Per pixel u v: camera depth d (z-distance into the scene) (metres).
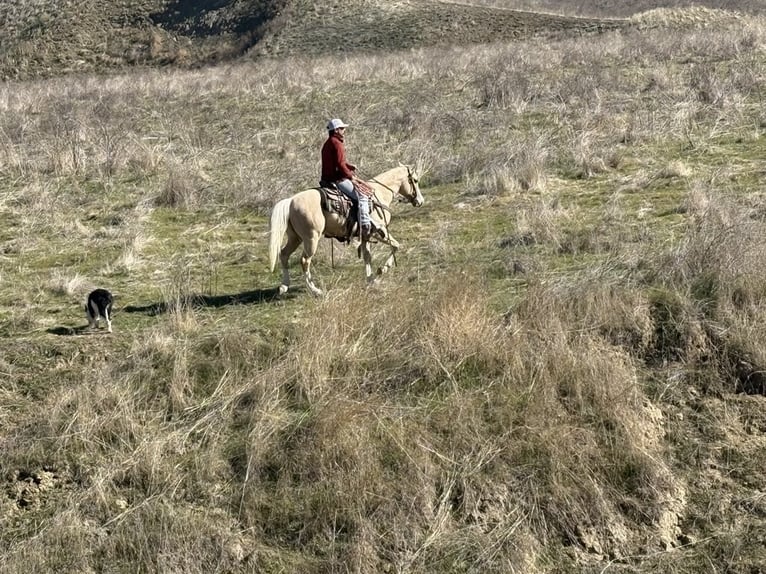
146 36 52.34
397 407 8.03
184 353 8.81
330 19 49.34
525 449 7.61
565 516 7.25
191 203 14.58
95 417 8.10
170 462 7.73
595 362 8.23
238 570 6.90
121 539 7.06
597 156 14.64
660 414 8.17
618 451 7.66
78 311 10.51
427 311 9.00
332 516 7.17
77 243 13.08
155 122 21.78
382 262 11.24
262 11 51.62
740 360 8.48
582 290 9.20
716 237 9.75
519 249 10.98
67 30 53.19
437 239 11.66
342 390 8.20
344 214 10.14
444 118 18.23
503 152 14.97
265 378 8.32
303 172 15.51
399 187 11.05
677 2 52.91
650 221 11.55
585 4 55.38
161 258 12.23
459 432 7.73
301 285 10.79
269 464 7.61
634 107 18.02
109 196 15.31
